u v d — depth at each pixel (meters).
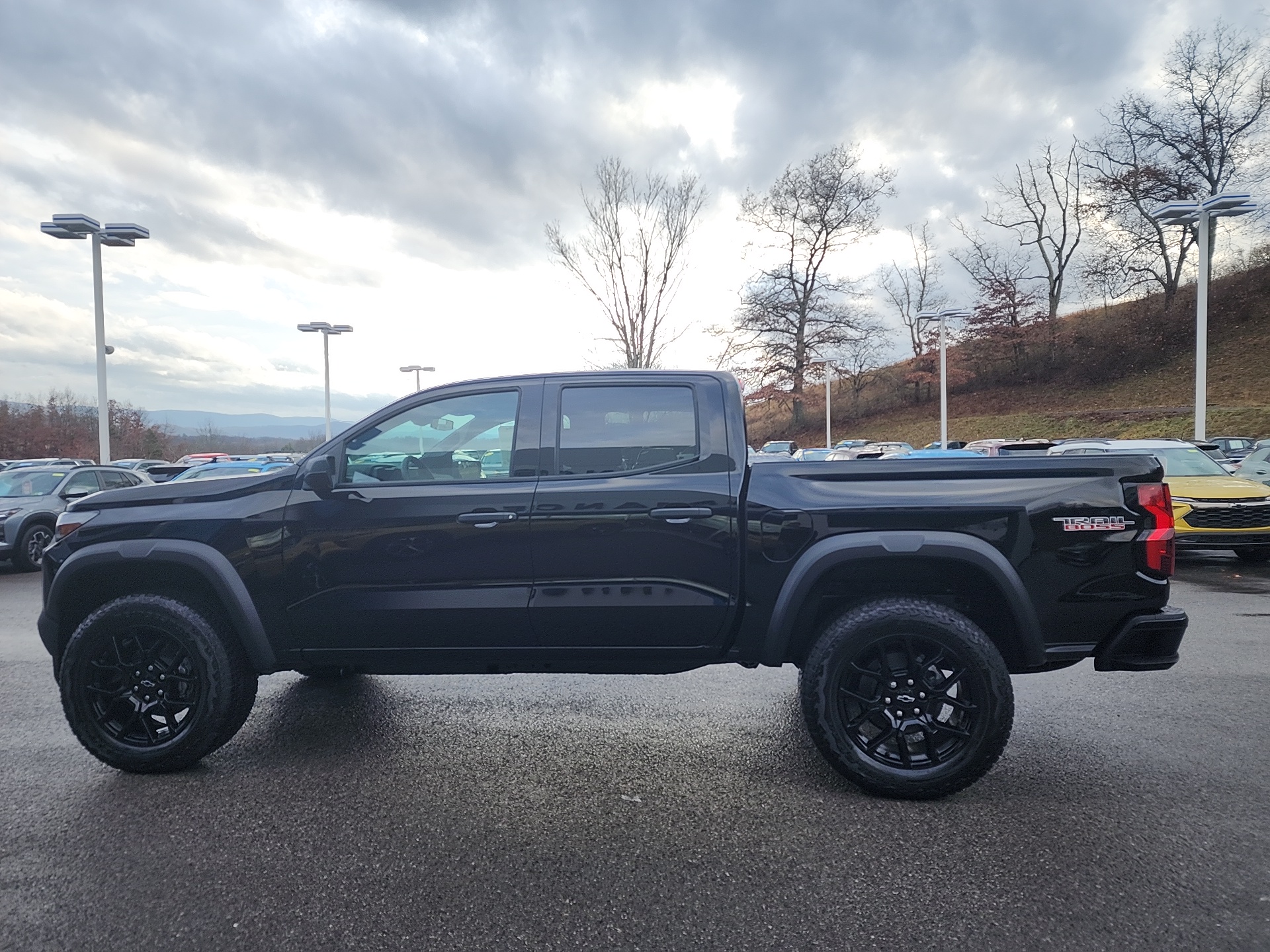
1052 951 2.34
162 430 70.19
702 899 2.65
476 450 3.83
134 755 3.71
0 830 3.17
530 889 2.72
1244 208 18.80
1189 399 36.78
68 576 3.83
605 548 3.64
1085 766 3.79
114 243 20.67
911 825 3.19
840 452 22.55
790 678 5.46
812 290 48.22
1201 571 10.23
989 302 48.81
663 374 3.86
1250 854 2.91
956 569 3.60
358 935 2.45
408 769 3.83
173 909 2.60
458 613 3.67
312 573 3.73
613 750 4.09
